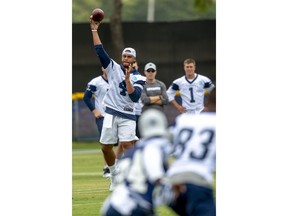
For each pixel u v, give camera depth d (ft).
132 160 75.36
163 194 74.79
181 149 79.10
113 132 127.24
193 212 77.10
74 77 240.12
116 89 127.13
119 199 74.43
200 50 247.50
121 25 253.44
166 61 247.91
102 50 126.93
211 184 78.07
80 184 137.90
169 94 161.48
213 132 79.10
